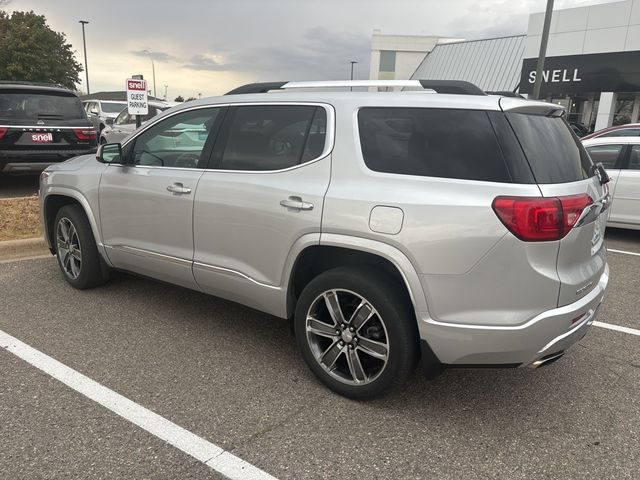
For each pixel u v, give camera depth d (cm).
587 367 370
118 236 432
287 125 337
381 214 283
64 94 898
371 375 311
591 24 2138
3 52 4197
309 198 309
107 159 423
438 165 281
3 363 350
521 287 261
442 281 271
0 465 252
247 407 308
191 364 357
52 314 434
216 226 356
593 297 293
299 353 379
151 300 472
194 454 265
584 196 277
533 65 2375
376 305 291
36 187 986
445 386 339
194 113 390
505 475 256
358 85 334
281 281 331
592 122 2342
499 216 259
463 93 312
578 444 282
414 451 272
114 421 290
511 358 270
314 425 292
